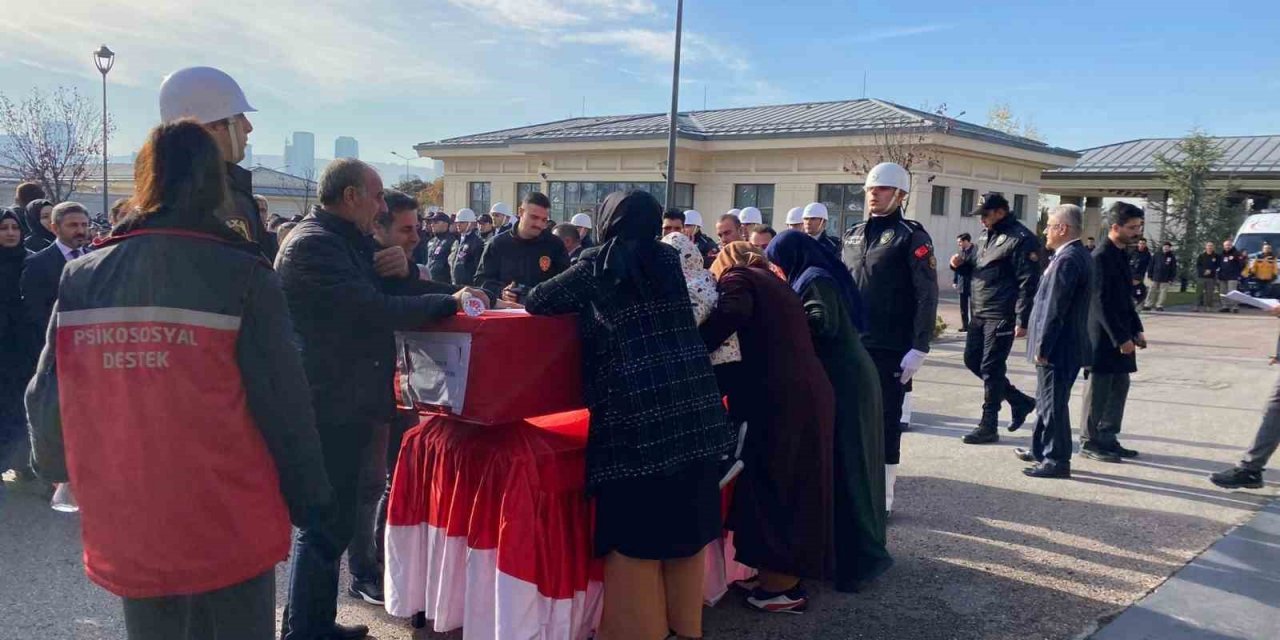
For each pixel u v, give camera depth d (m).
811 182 26.17
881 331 4.85
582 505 3.32
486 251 6.57
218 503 2.13
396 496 3.58
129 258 2.10
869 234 4.98
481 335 3.02
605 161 29.89
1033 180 28.64
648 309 3.05
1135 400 9.01
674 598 3.25
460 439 3.38
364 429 3.23
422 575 3.57
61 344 2.14
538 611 3.17
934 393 9.49
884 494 4.11
